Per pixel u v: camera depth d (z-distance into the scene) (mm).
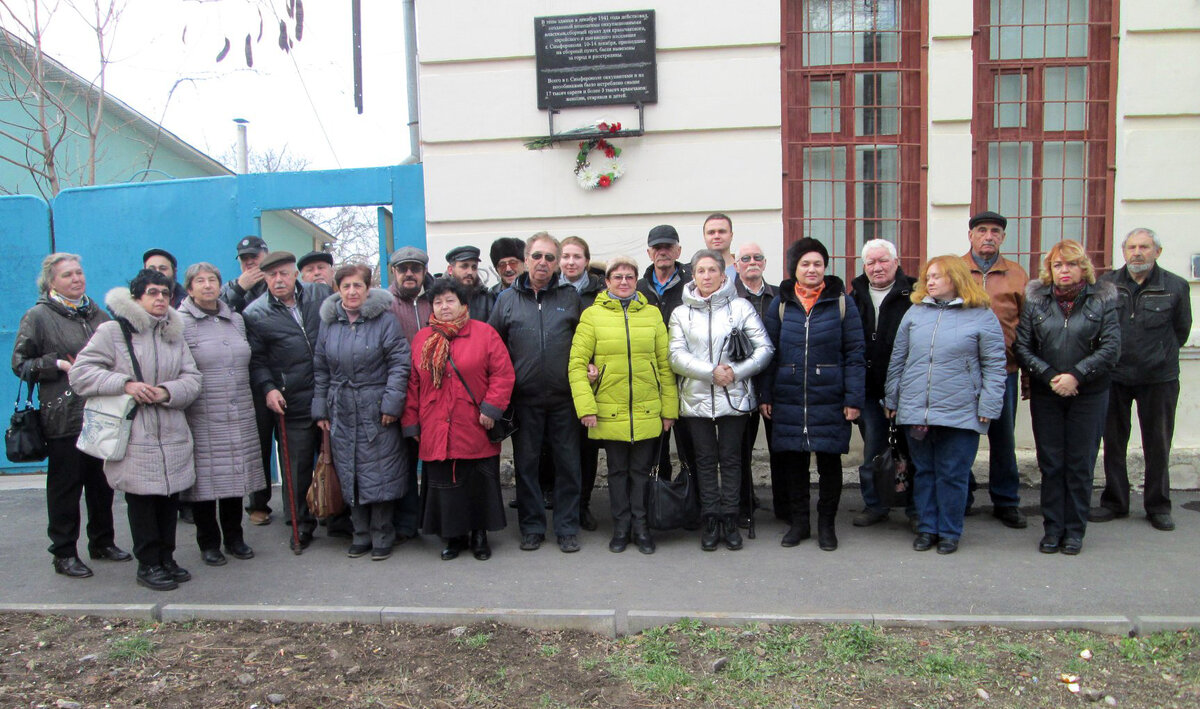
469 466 4641
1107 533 5027
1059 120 6207
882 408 5219
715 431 4789
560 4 6129
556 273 4977
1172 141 6023
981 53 6164
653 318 4777
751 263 5145
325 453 4801
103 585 4398
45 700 3229
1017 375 5273
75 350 4492
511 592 4176
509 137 6234
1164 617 3715
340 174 6398
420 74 6297
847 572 4395
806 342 4645
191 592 4270
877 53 6230
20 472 6969
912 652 3500
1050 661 3418
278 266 4914
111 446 4125
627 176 6184
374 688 3293
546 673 3398
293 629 3871
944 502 4688
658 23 6094
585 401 4602
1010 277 5160
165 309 4336
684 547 4895
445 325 4641
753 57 6066
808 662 3422
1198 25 5957
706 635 3660
